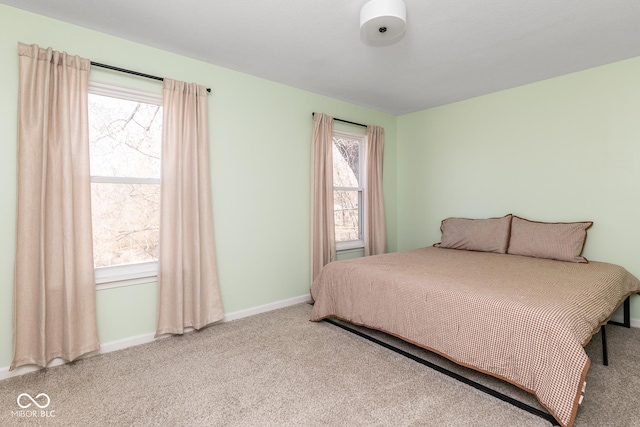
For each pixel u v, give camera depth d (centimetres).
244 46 248
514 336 164
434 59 270
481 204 369
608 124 283
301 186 348
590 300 182
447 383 188
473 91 352
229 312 294
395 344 244
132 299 242
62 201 206
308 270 356
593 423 149
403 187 448
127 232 247
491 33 227
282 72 300
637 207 271
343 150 401
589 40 238
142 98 247
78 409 164
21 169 193
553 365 148
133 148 248
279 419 156
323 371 202
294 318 299
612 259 284
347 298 260
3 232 196
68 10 201
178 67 262
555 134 313
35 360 199
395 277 230
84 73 215
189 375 197
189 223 261
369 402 170
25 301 196
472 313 182
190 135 261
